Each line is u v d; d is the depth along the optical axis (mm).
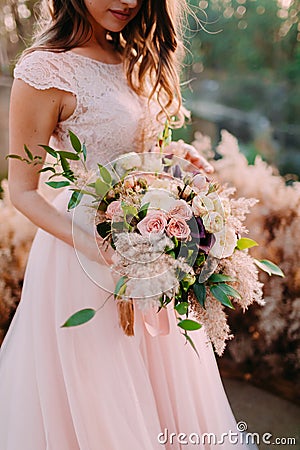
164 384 1575
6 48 3385
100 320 1450
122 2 1433
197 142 2596
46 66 1396
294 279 2287
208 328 1323
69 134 1410
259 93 5129
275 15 4734
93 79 1467
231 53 5156
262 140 4758
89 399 1428
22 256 2367
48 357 1475
